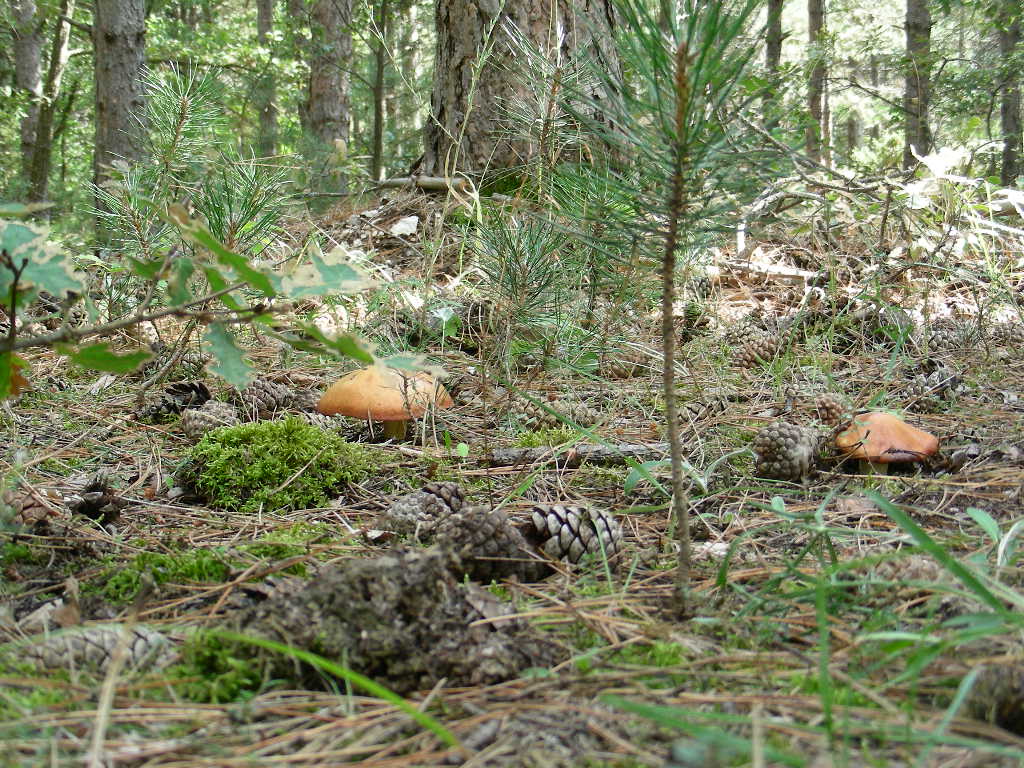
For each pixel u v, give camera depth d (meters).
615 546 0.68
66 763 0.42
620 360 1.14
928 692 0.50
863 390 1.08
